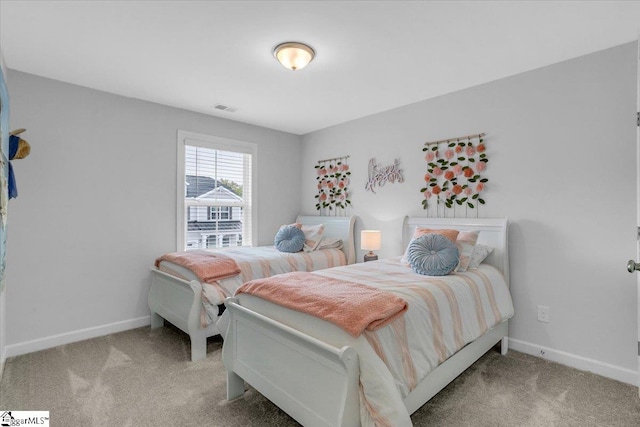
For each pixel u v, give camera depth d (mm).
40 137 2779
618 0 1787
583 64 2424
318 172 4504
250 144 4234
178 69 2654
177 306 2854
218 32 2117
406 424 1284
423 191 3328
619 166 2281
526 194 2688
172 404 1967
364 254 3922
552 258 2555
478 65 2580
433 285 2031
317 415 1452
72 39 2201
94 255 3051
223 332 2061
